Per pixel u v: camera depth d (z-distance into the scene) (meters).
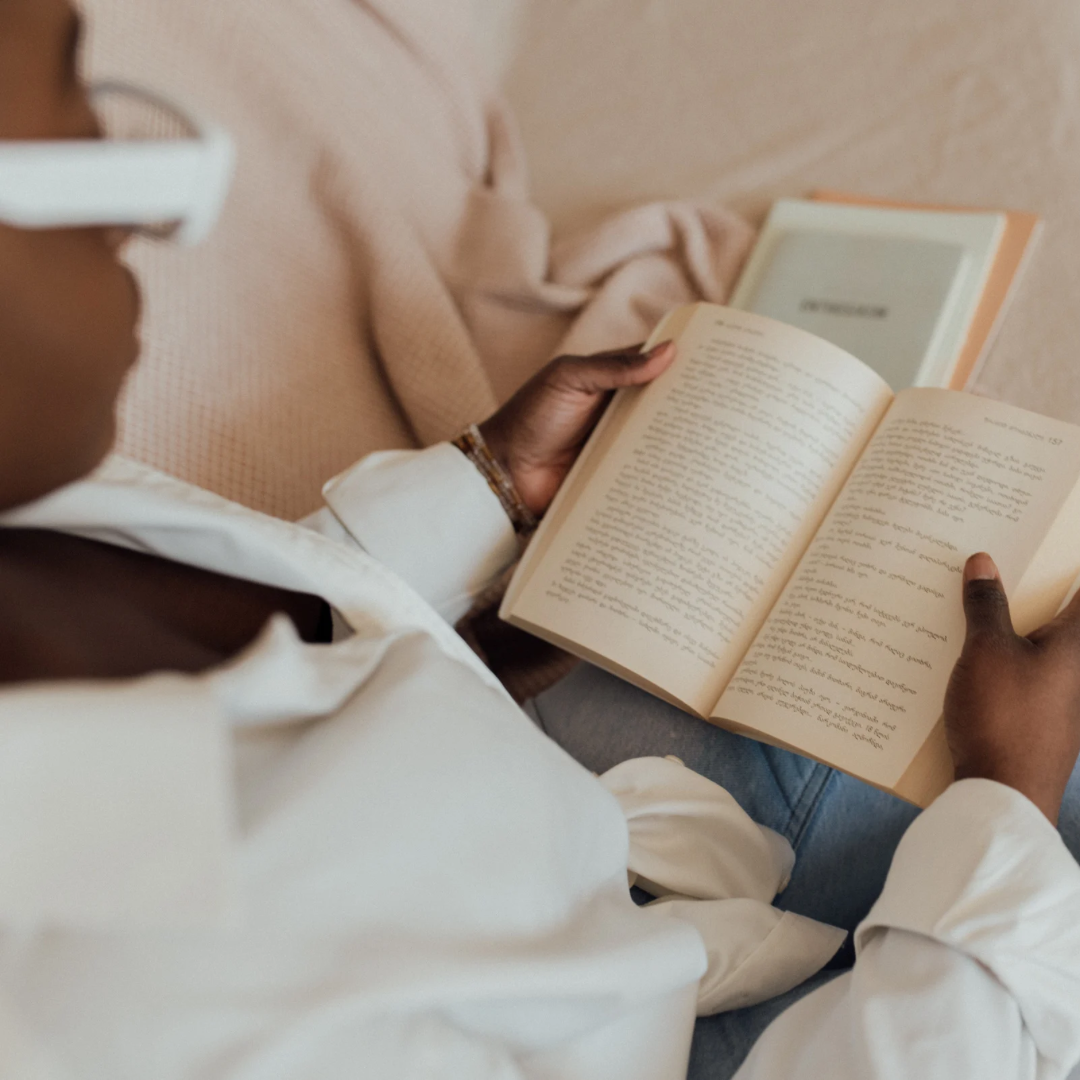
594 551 0.69
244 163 1.02
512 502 0.76
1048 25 1.14
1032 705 0.54
